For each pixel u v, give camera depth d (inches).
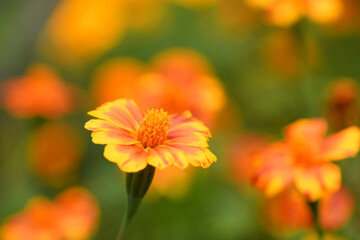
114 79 25.1
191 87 20.9
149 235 22.1
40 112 25.9
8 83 27.1
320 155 16.2
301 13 19.8
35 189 26.8
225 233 21.4
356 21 25.1
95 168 27.5
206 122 20.7
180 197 22.0
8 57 36.3
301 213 19.1
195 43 30.0
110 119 14.9
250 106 25.8
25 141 28.2
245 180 22.7
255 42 28.0
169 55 26.6
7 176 29.1
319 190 15.7
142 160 14.4
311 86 22.5
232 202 22.1
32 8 37.7
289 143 16.6
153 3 32.4
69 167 27.8
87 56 32.9
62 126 28.8
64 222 20.4
